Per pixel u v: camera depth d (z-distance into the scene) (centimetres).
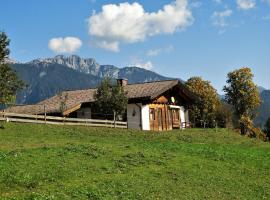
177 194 2811
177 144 4819
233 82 11300
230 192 3102
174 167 3553
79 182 2742
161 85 6869
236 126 10919
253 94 11219
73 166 3062
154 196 2670
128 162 3462
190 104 7631
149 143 4712
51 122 5238
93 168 3112
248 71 11244
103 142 4488
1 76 4175
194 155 4222
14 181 2562
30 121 5044
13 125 4678
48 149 3488
